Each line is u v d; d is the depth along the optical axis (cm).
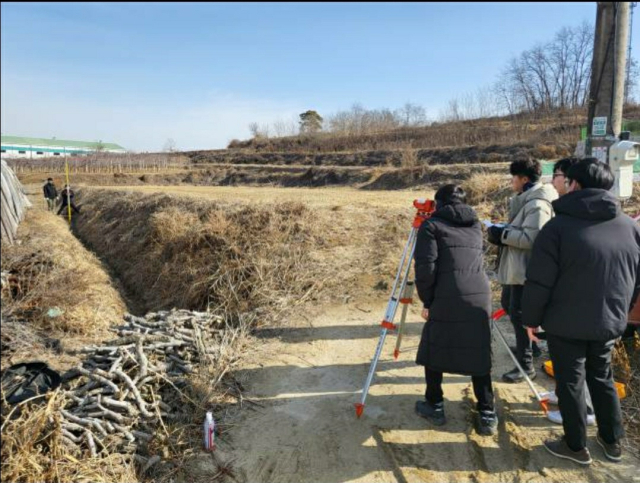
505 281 409
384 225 857
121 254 1266
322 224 862
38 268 794
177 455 358
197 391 429
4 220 907
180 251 958
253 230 859
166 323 550
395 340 545
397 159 3253
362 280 708
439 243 348
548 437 357
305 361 501
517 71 3991
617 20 480
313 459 350
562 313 303
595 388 317
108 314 796
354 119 5409
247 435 381
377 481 325
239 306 688
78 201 2286
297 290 694
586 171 304
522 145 2688
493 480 320
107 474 333
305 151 4678
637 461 327
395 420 388
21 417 328
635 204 749
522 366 429
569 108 3531
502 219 878
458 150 2892
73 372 432
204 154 5522
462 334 338
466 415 390
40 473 308
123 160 4762
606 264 293
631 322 432
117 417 377
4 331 632
